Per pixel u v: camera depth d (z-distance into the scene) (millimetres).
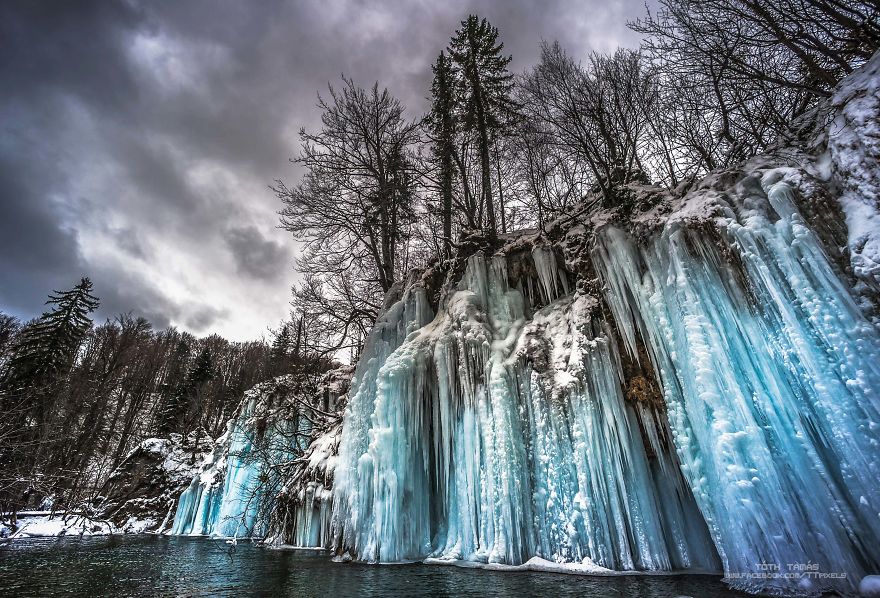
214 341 48656
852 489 4191
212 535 17906
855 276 4672
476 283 9695
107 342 34812
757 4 8156
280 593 5406
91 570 7961
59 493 20469
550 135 12938
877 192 4809
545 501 6738
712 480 5238
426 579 5977
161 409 36281
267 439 16438
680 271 6125
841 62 7730
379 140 17766
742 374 5281
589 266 8266
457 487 7883
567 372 7258
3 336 26312
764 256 5359
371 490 8602
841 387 4418
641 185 9547
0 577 7152
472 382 8281
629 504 6242
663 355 6266
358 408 10109
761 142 9648
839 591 4004
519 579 5586
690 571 5809
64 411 24656
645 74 11867
